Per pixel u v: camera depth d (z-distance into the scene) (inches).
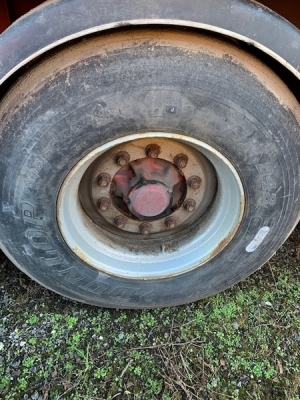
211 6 55.4
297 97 71.3
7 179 65.2
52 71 59.4
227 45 61.6
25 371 77.6
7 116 62.1
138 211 74.4
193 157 72.2
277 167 68.2
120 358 80.3
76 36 55.7
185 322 86.3
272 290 93.2
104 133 62.1
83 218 75.4
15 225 69.7
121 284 80.0
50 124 60.7
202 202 77.9
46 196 66.7
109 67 57.9
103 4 54.2
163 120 61.9
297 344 84.1
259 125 63.7
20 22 55.6
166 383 77.1
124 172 73.0
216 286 83.7
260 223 74.6
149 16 54.8
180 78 58.7
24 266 76.1
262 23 57.2
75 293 81.0
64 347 81.4
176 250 80.1
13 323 84.4
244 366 80.2
